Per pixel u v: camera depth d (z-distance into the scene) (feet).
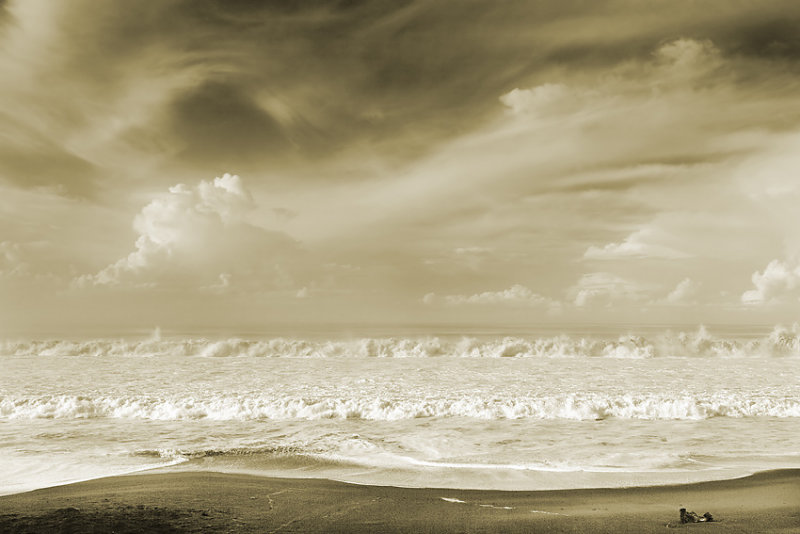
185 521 18.06
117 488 23.08
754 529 17.54
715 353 91.50
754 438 33.58
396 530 17.56
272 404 41.55
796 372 63.82
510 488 23.50
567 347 92.32
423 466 27.48
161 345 91.25
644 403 41.34
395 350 91.91
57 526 17.16
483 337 163.84
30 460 28.48
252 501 21.04
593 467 27.14
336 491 22.79
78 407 40.50
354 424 37.65
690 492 22.65
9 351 89.45
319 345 91.61
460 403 41.70
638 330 237.45
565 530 17.60
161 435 34.35
